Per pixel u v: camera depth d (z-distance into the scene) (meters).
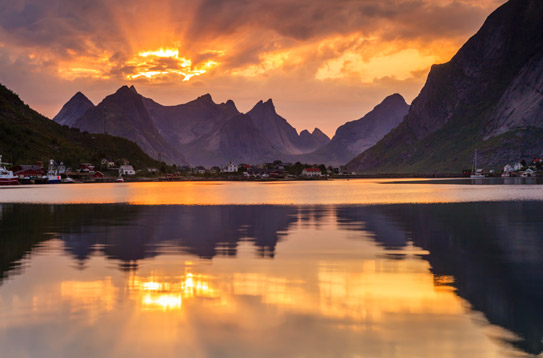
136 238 35.03
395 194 110.94
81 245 31.53
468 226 42.84
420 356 13.09
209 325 15.30
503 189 138.50
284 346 13.72
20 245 31.53
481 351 13.38
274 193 121.62
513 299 18.09
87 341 14.02
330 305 17.41
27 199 92.06
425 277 21.81
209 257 26.91
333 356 13.10
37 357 13.02
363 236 36.03
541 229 40.25
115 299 18.05
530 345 13.73
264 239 34.47
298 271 23.11
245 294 18.83
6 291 19.11
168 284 20.38
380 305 17.39
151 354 13.23
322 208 65.75
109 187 180.88
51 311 16.56
